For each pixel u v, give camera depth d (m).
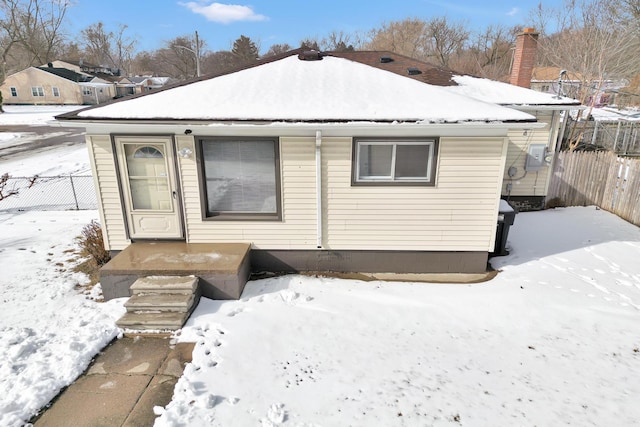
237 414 3.50
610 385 3.97
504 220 7.19
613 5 17.48
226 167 6.28
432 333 4.88
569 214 10.13
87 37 79.88
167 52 77.00
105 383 3.97
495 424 3.44
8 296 5.81
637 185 9.23
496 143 6.00
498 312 5.38
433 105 6.06
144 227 6.54
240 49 62.28
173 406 3.56
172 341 4.66
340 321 5.11
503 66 43.91
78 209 10.88
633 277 6.53
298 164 6.17
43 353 4.36
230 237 6.55
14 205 11.26
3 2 52.44
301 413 3.52
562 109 9.54
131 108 5.96
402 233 6.51
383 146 6.10
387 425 3.41
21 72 47.69
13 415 3.46
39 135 25.81
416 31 50.78
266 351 4.43
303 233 6.53
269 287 6.05
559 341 4.74
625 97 28.23
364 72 7.29
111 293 5.66
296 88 6.57
